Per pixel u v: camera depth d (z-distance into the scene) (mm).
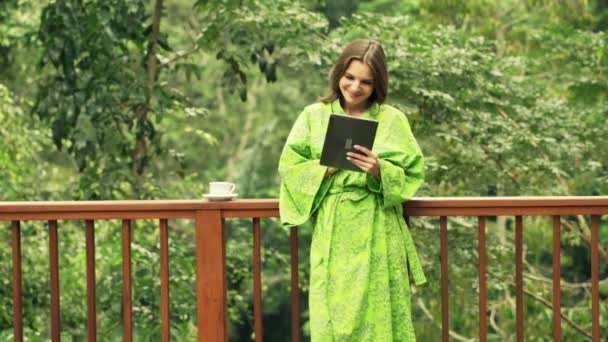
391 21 6746
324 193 3131
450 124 6922
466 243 6926
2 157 6555
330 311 3074
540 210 3338
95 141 6688
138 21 6215
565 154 7254
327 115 3188
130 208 3334
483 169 7336
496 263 7383
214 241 3340
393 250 3133
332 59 6402
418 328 8023
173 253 6266
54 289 3387
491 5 8969
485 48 6992
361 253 3080
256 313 3361
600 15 10930
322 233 3115
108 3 6094
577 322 8031
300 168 3115
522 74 8742
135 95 6133
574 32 8023
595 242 3389
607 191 7656
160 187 6723
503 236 8641
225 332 3355
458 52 6566
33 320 6328
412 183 3160
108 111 6207
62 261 6648
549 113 7293
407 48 6520
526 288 8055
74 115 6117
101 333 5551
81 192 6574
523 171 7121
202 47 6539
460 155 7270
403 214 3344
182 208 3334
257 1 6367
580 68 8156
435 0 8766
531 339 8109
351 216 3092
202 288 3348
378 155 3131
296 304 3357
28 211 3338
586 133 7355
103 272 6332
